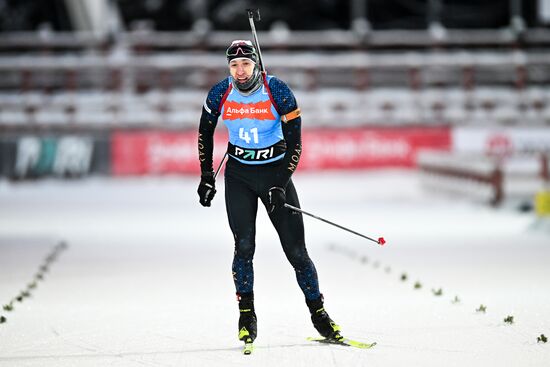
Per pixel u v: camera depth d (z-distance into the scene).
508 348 20.14
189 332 22.62
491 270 33.84
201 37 115.44
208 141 20.95
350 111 103.81
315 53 124.56
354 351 20.09
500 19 143.25
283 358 19.52
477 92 111.94
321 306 20.89
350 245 42.81
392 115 102.38
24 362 19.55
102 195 79.75
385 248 41.44
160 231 50.81
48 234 49.47
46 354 20.31
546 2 124.69
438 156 77.56
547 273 32.94
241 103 20.14
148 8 139.12
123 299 28.00
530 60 112.25
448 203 69.25
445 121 99.94
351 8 145.25
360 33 116.69
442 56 115.50
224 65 108.81
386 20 146.50
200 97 107.81
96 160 94.38
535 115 102.88
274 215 20.39
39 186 90.94
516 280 31.19
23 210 65.62
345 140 97.06
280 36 115.25
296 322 23.69
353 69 112.44
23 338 22.06
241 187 20.66
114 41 116.12
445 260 36.88
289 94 20.03
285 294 28.56
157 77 111.31
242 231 20.45
